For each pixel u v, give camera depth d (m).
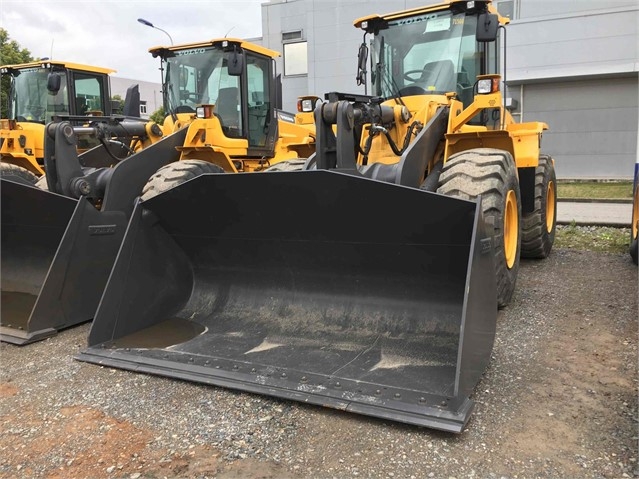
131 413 2.79
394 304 3.35
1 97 9.03
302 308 3.62
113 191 4.81
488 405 2.71
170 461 2.37
